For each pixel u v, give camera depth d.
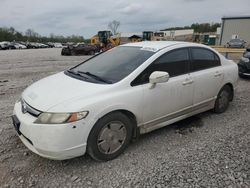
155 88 3.48
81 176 2.89
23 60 18.58
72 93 3.00
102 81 3.34
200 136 3.92
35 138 2.79
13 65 14.50
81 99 2.89
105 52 4.49
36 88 3.39
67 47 26.02
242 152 3.40
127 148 3.51
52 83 3.45
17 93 6.69
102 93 3.04
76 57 22.77
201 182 2.77
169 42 4.23
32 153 3.36
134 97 3.26
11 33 80.38
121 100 3.12
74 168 3.04
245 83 7.81
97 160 3.14
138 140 3.77
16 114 3.17
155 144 3.65
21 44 52.97
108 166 3.09
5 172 2.95
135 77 3.35
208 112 5.00
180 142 3.71
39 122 2.77
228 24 44.97
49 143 2.73
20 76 9.92
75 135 2.79
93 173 2.95
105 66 3.81
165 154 3.36
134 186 2.71
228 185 2.72
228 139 3.81
